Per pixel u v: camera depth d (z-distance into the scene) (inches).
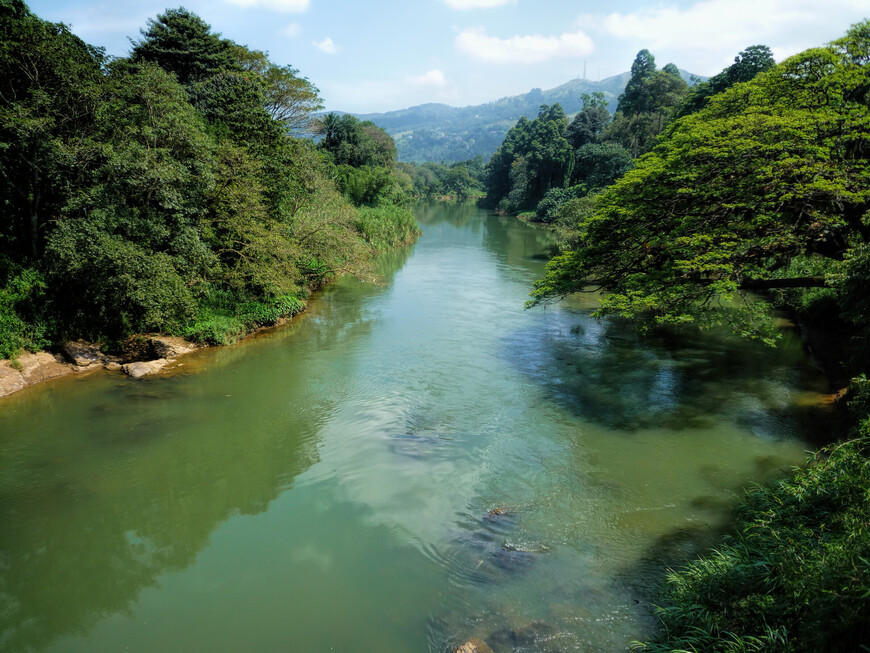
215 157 906.1
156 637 325.1
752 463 498.6
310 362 799.7
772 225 608.4
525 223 3297.2
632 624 311.4
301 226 1181.7
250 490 477.1
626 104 3585.1
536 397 668.1
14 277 746.8
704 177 630.5
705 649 261.1
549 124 4069.9
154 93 810.8
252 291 1029.8
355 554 390.9
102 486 482.9
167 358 797.9
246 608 345.1
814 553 262.8
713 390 680.4
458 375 745.6
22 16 761.6
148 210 767.7
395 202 2874.0
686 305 665.0
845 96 658.8
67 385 698.2
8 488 477.1
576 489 463.2
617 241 724.0
